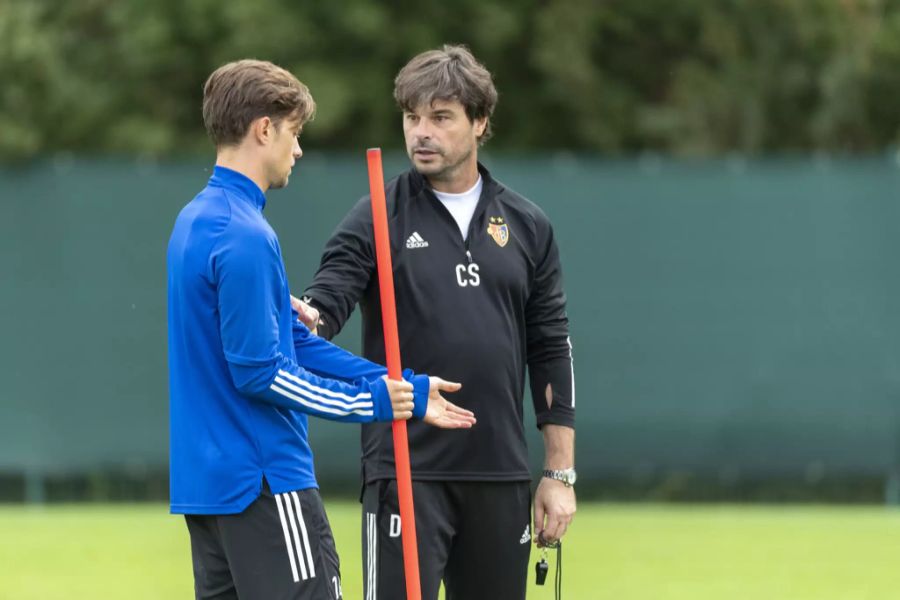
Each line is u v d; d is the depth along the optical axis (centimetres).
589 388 4119
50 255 4100
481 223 1662
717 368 4119
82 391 4103
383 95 6156
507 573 1667
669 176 4116
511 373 1658
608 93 6450
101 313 4094
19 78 6059
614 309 4119
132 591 2802
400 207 1655
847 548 3341
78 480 4125
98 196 4100
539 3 6391
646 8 6388
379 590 1630
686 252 4112
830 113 6278
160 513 3962
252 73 1430
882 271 4091
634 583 2881
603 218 4119
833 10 6309
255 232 1388
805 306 4106
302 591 1409
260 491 1402
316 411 1411
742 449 4116
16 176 4106
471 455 1633
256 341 1370
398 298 1639
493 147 6438
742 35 6400
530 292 1706
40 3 6372
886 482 4128
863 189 4094
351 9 6088
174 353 1425
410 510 1518
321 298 1606
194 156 6075
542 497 1727
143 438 4106
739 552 3288
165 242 4103
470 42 6316
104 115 6184
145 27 6231
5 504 4131
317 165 4066
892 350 4091
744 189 4116
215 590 1448
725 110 6328
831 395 4106
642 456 4128
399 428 1502
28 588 2825
